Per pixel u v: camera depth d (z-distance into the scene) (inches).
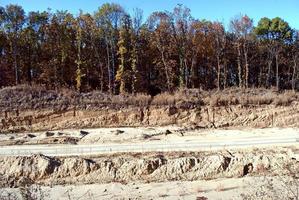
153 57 2758.4
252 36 3011.8
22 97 2237.9
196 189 1322.6
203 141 1867.6
